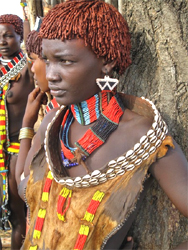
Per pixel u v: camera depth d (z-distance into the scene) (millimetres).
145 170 727
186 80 901
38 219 857
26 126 1207
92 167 796
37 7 1450
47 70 752
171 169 738
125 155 715
